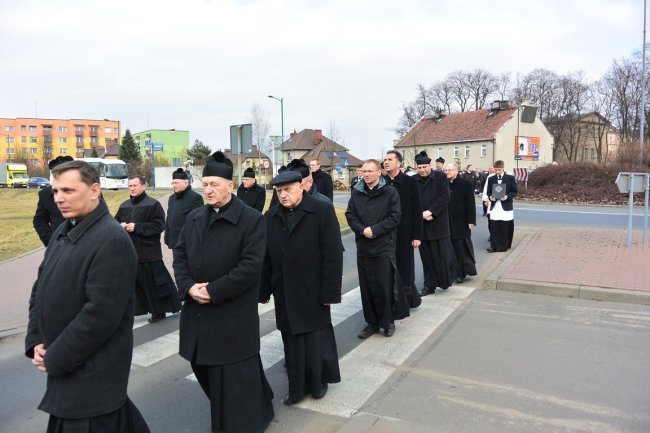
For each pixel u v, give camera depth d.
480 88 69.69
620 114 54.53
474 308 6.48
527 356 4.82
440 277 7.08
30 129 111.38
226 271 3.23
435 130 60.00
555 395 4.00
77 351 2.39
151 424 3.74
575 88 63.38
